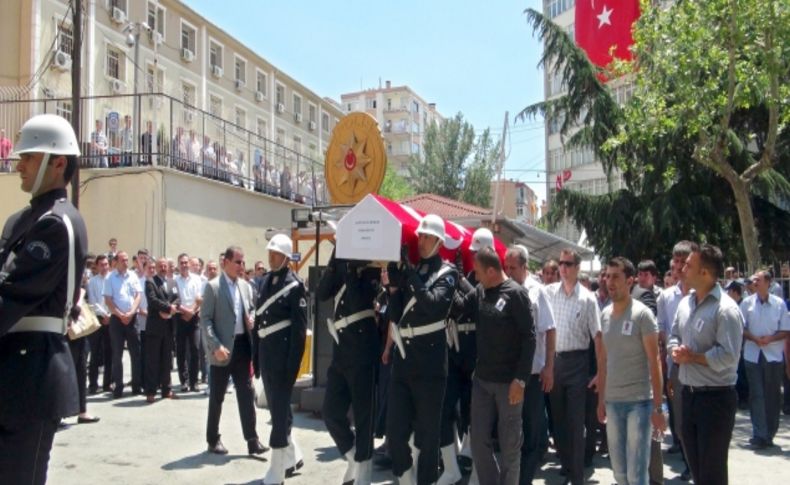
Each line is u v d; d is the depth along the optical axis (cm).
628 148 1941
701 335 497
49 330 340
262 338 658
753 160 1809
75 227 344
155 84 2916
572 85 2053
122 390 1116
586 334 664
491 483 555
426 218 571
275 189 2278
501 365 550
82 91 2416
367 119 1088
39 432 334
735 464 786
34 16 2245
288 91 4262
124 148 1777
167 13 3053
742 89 1265
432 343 549
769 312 886
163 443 795
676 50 1262
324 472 694
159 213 1655
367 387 614
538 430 632
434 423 550
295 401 1020
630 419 529
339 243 571
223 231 1927
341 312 620
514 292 549
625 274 535
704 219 1891
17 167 362
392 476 689
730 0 1175
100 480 647
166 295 1097
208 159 1898
